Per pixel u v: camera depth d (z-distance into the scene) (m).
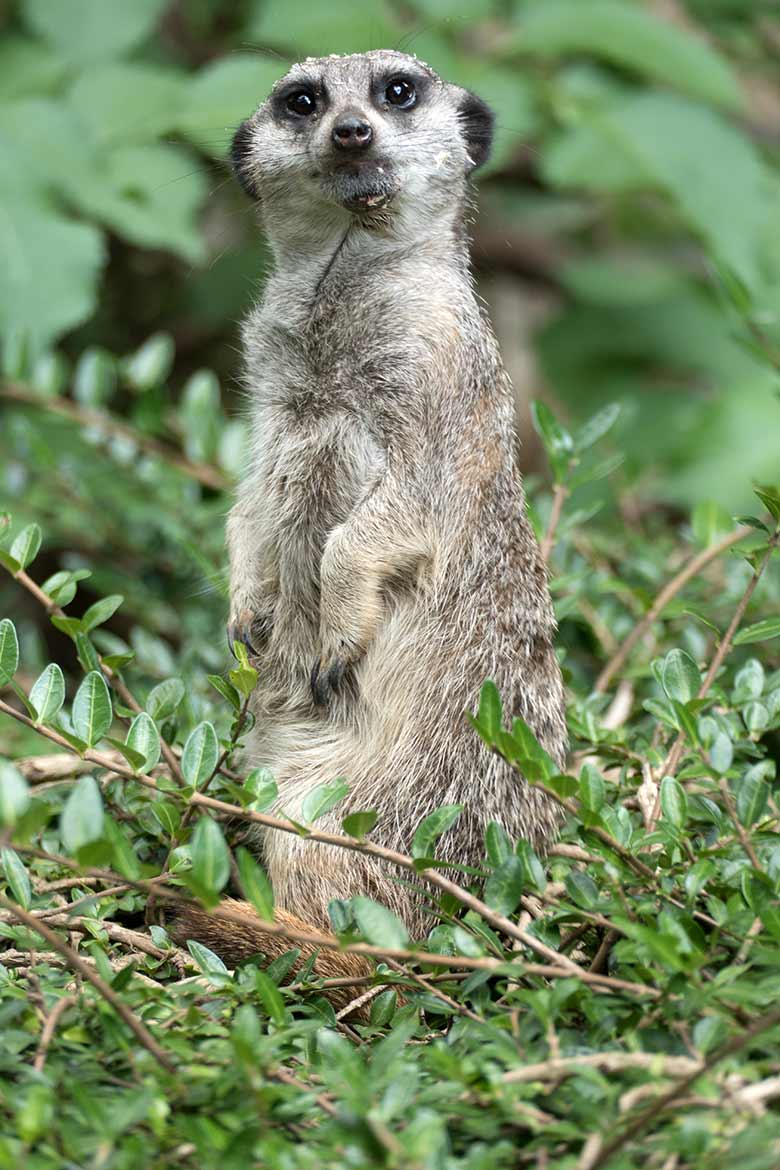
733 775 6.16
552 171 14.43
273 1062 4.97
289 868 7.27
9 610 13.54
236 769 8.09
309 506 8.16
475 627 7.79
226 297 16.47
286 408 8.24
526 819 7.63
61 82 14.44
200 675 9.31
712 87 14.65
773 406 14.43
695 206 14.17
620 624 9.55
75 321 12.70
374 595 7.67
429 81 8.70
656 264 17.72
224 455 11.12
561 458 9.06
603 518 13.16
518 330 18.12
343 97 8.38
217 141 12.05
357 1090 4.50
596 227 17.86
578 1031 5.46
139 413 11.29
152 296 16.70
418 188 8.21
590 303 16.91
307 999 6.25
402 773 7.59
